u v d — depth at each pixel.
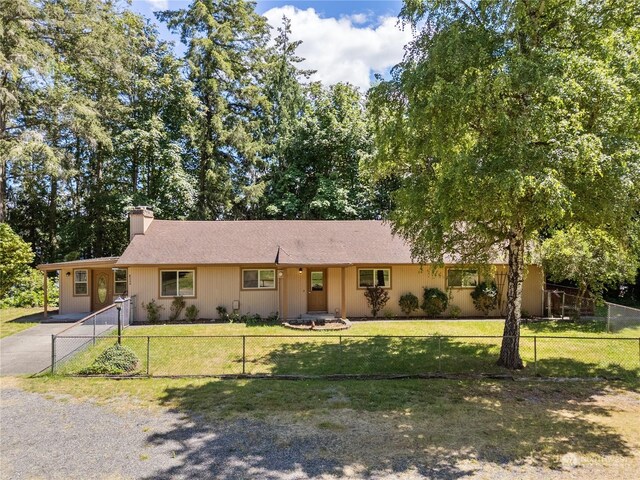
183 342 14.20
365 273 19.91
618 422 7.87
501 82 8.24
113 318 16.38
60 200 33.28
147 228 20.67
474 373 10.69
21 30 22.84
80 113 24.80
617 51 9.48
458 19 9.70
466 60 9.05
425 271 19.89
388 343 14.20
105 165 31.03
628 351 12.95
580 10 9.77
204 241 20.19
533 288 19.92
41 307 22.72
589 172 8.26
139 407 8.49
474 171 8.73
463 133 9.68
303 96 35.44
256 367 11.28
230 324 17.89
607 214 8.73
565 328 16.69
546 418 8.04
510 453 6.63
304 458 6.43
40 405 8.59
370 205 29.47
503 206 8.65
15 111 24.16
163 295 18.88
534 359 11.36
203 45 29.61
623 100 8.43
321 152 29.72
